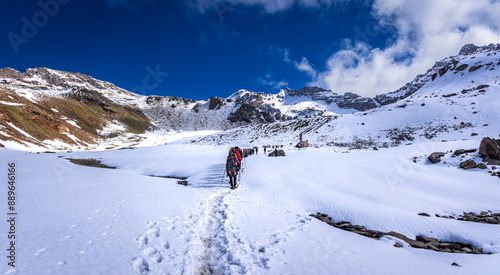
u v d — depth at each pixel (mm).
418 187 14625
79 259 4305
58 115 109562
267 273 4980
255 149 40594
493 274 4871
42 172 14719
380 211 11047
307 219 9609
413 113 54344
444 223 9359
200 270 5180
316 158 25891
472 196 13000
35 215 6348
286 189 15367
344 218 10867
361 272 5016
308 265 5395
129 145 104438
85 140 93000
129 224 6738
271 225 8516
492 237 8047
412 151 22000
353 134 54375
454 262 5664
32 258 4012
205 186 16781
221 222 8664
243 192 14898
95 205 8234
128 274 4145
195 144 72875
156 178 20375
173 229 6992
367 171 18094
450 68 106625
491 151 16828
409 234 8852
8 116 69000
